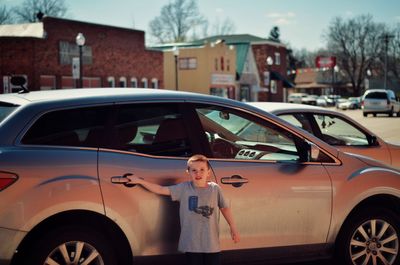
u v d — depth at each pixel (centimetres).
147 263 430
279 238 475
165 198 429
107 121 427
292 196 476
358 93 10419
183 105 461
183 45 6397
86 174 402
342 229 507
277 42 7188
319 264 580
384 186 509
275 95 7094
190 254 421
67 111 419
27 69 3388
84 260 404
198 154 454
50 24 3506
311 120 795
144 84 4381
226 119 491
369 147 795
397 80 10400
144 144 436
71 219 405
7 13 6969
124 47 4147
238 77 6181
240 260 466
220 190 429
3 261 376
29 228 381
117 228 419
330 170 497
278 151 495
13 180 380
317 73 12350
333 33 10450
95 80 3903
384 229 516
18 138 397
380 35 10162
